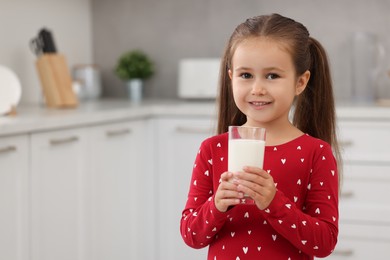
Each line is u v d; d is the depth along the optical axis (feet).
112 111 10.21
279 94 4.89
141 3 13.98
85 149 9.62
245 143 4.63
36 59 12.39
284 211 4.61
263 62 4.84
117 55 14.20
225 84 5.71
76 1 13.76
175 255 11.51
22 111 10.19
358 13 12.71
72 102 11.18
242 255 4.96
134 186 11.13
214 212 4.72
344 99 12.66
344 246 10.45
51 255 8.83
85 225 9.64
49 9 12.89
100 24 14.24
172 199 11.44
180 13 13.75
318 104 5.69
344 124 10.45
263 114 4.95
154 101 13.00
